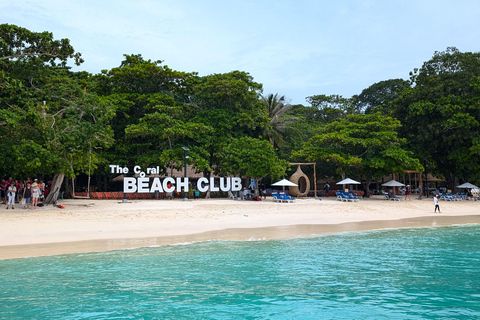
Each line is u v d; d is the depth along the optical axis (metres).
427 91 46.03
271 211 27.28
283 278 10.80
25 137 26.30
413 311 8.26
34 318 7.80
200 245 15.45
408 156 42.19
